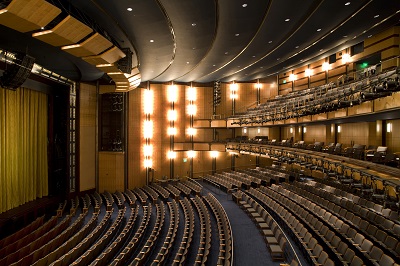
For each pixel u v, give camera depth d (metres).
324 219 6.92
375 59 11.98
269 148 12.98
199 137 17.92
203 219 9.57
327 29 9.64
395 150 9.57
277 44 11.59
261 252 6.84
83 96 13.69
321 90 12.35
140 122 16.06
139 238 7.96
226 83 18.41
